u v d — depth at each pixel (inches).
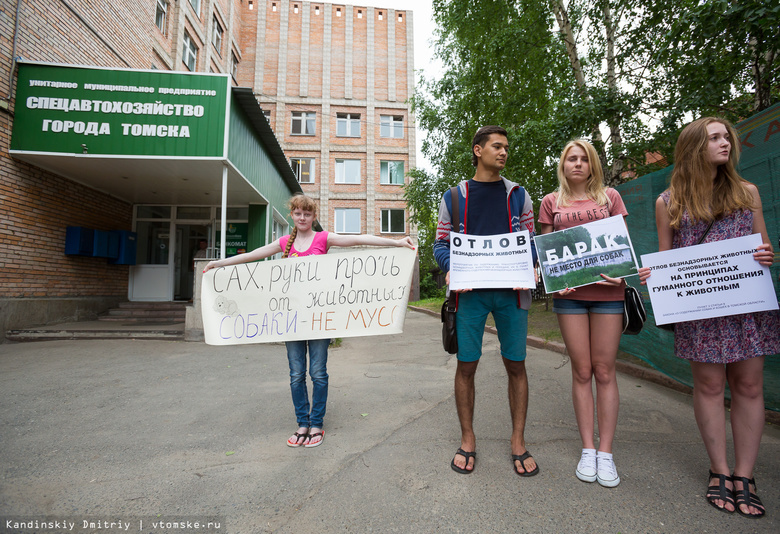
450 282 87.9
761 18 157.2
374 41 881.5
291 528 70.9
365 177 848.3
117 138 289.3
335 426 120.9
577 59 337.4
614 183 307.9
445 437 110.0
